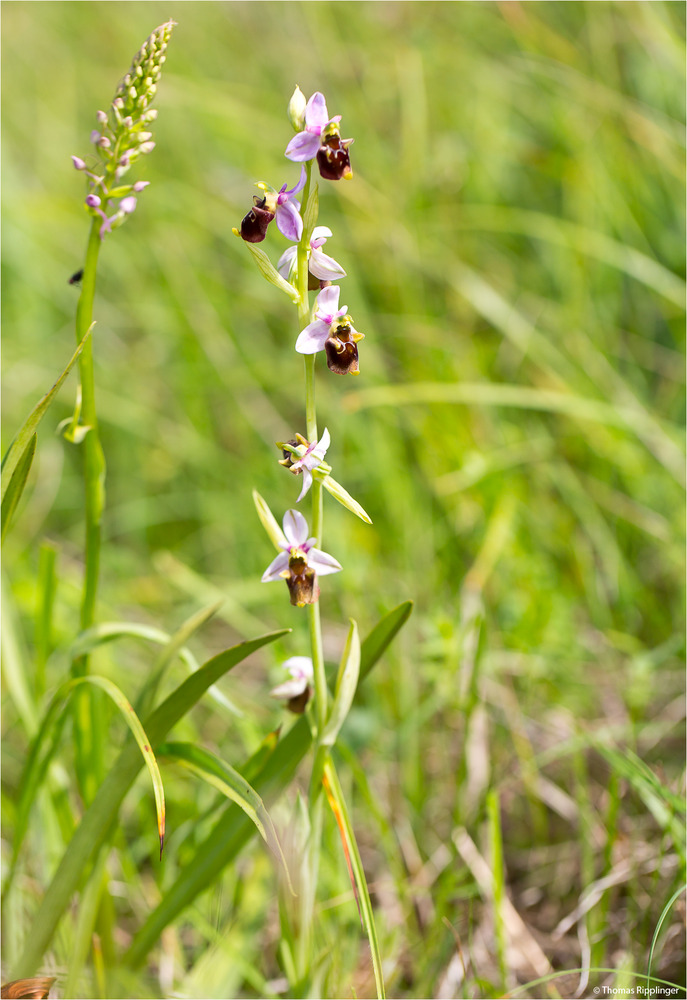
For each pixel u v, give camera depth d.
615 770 0.79
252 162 1.39
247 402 1.22
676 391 1.09
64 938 0.79
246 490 1.08
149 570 1.11
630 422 0.96
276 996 0.79
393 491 0.99
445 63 1.36
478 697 0.87
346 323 0.70
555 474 1.01
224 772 0.71
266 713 0.91
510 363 1.18
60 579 0.94
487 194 1.29
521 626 0.92
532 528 0.98
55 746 0.76
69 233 1.43
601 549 0.97
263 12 1.57
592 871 0.81
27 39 1.75
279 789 0.74
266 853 0.81
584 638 0.95
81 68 1.70
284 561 0.71
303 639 0.93
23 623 0.95
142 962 0.76
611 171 1.19
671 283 1.05
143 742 0.70
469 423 1.07
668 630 0.94
